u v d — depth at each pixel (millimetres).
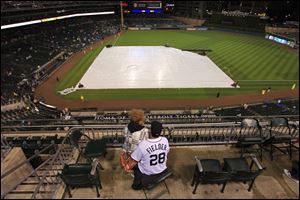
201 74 38281
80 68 41469
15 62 44688
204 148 7348
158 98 30234
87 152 6684
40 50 52656
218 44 59719
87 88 33156
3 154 6793
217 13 83562
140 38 67625
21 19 55344
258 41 63469
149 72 39062
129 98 30203
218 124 7805
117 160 6715
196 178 5680
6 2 54031
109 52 51562
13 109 27594
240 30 78188
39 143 10461
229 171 5402
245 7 77438
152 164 4637
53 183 5793
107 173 6172
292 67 41250
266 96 30828
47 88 33438
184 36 70625
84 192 5504
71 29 73250
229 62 44438
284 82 35125
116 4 89625
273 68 40906
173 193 5527
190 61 45031
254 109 26938
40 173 6293
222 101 29516
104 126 7824
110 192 5535
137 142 5078
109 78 36656
